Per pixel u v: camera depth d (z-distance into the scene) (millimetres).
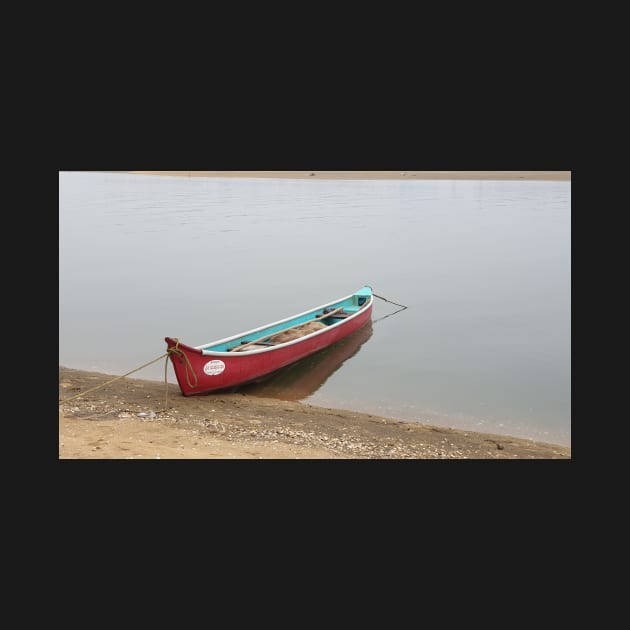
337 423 13211
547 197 52969
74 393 14180
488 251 32875
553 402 15359
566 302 24047
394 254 32312
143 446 10820
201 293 25078
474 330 20938
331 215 44500
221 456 10531
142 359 18062
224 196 56469
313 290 25656
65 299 24109
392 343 19781
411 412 14719
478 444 12500
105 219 43000
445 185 65688
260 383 16281
